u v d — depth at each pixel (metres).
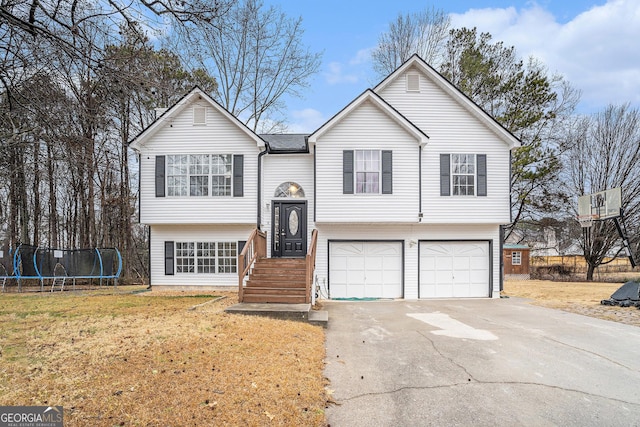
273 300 9.80
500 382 5.12
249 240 10.72
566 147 23.91
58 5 5.69
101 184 18.98
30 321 7.57
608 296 14.01
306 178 13.99
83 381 4.35
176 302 10.53
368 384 4.99
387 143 13.18
